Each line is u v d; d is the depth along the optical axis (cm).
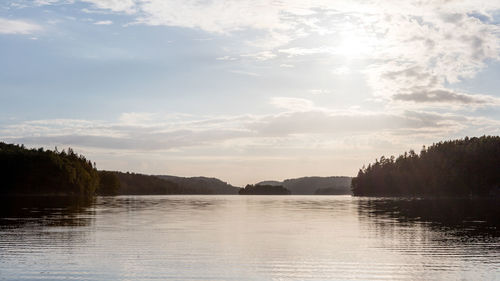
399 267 2380
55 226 4291
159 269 2300
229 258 2598
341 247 3031
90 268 2309
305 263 2473
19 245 3009
